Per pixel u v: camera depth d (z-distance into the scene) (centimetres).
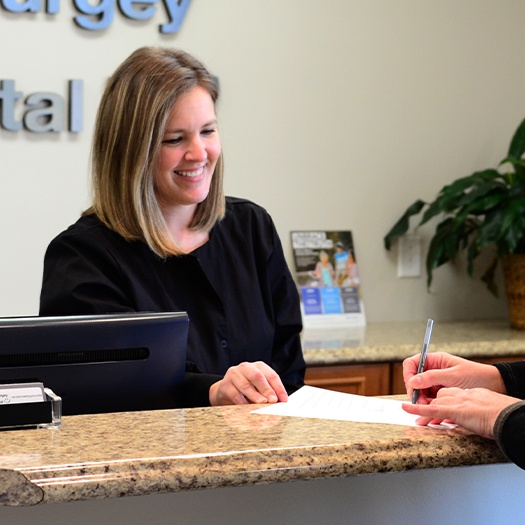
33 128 357
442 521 165
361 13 409
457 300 433
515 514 171
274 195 400
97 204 239
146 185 233
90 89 366
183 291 242
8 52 355
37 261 362
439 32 421
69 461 129
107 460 129
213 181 246
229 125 391
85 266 232
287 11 397
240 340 246
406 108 418
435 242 412
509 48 433
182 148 234
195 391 205
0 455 132
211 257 248
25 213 359
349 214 412
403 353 350
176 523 149
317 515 158
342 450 139
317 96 404
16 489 124
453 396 157
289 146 401
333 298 404
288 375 256
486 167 432
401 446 142
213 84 242
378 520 162
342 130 409
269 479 133
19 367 173
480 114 430
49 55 360
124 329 180
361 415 165
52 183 362
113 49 369
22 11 354
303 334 380
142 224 234
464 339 370
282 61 397
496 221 388
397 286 423
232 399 192
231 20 388
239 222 256
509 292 402
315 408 173
